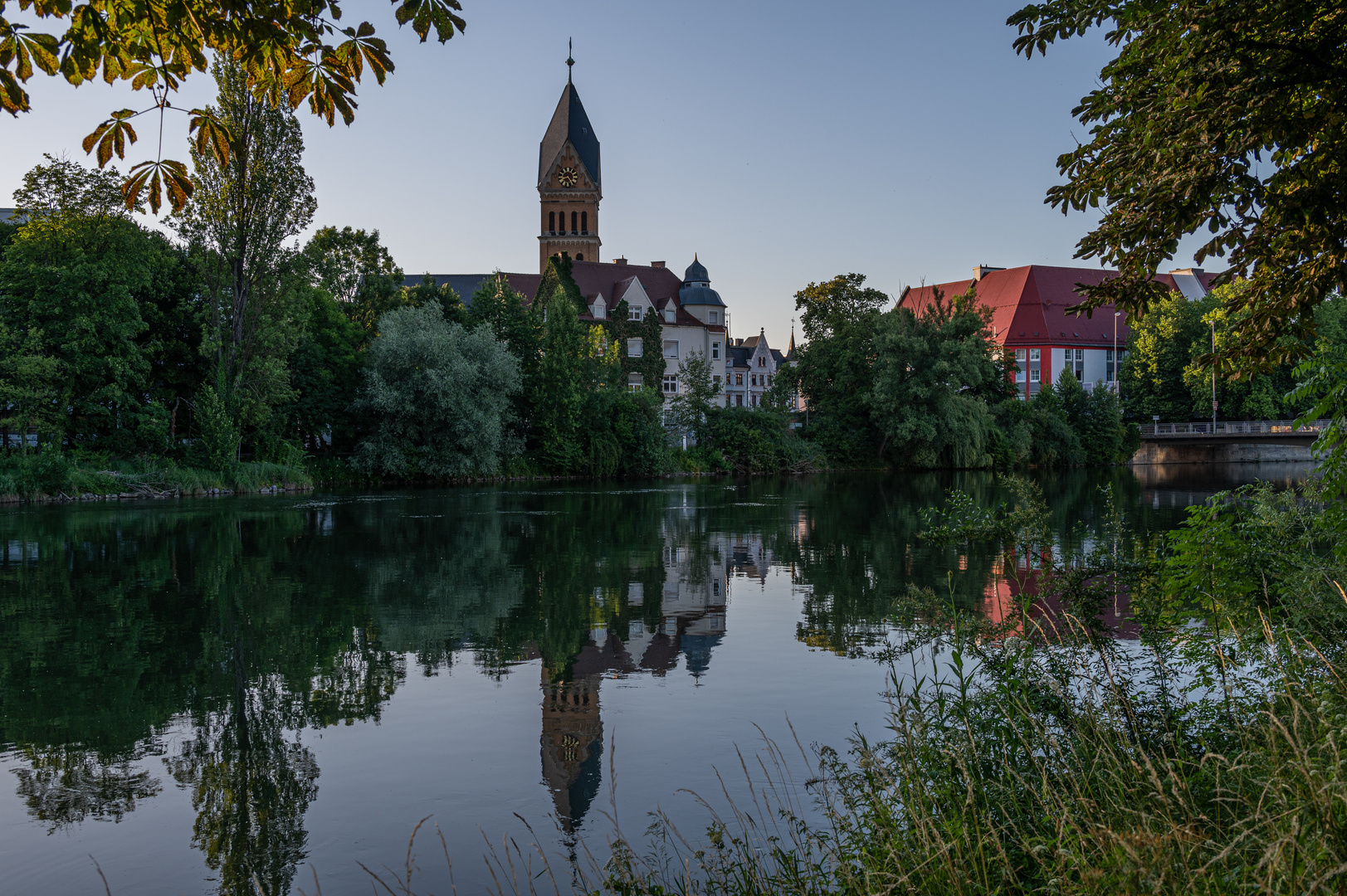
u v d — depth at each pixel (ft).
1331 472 22.44
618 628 43.01
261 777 25.17
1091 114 24.72
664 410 216.74
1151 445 256.52
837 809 20.42
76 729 29.19
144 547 71.82
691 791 18.17
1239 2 19.34
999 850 13.05
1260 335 24.62
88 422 125.18
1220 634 20.01
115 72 14.21
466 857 20.18
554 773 24.97
